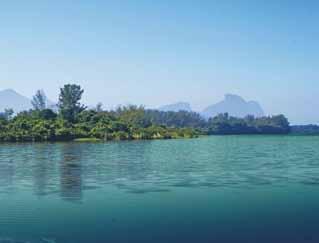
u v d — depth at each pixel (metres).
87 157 103.19
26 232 34.72
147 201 47.00
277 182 60.31
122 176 67.44
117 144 165.88
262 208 43.19
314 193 51.31
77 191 53.69
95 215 40.41
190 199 48.06
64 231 34.81
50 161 92.69
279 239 32.56
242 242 31.94
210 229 35.31
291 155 108.94
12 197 49.75
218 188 55.38
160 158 100.44
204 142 189.38
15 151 123.88
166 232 34.62
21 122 181.38
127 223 37.41
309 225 36.44
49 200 47.94
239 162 89.56
